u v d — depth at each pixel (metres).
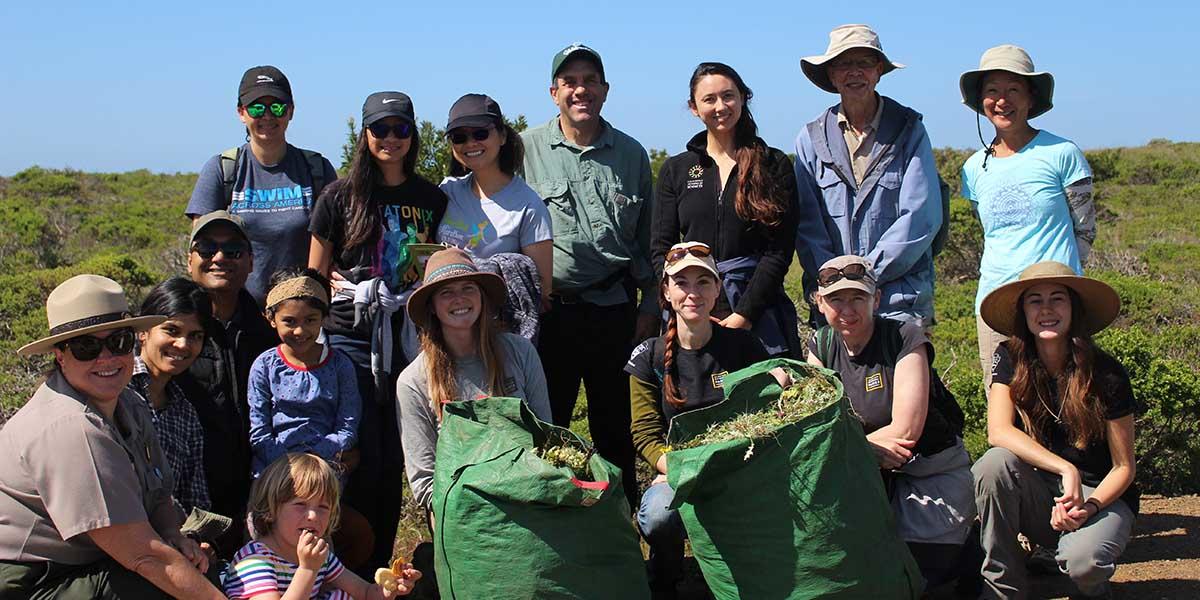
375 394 5.27
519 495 4.20
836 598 4.21
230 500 4.98
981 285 6.02
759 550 4.25
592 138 6.35
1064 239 5.75
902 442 4.75
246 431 5.04
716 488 4.30
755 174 5.55
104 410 4.15
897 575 4.35
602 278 6.25
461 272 4.80
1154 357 7.05
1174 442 6.70
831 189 5.92
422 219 5.63
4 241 22.66
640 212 6.45
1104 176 38.00
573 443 4.53
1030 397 4.84
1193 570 5.25
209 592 4.09
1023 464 4.79
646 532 5.02
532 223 5.77
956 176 25.09
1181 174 36.66
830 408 4.24
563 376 6.34
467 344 4.98
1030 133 5.93
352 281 5.49
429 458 4.87
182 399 4.85
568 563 4.24
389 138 5.40
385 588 4.32
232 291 5.22
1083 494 4.72
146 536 4.06
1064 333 4.77
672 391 4.99
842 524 4.20
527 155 6.43
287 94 6.00
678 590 5.37
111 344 4.01
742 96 5.71
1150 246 21.45
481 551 4.27
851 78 5.78
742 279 5.68
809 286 6.11
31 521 4.00
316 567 4.22
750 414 4.57
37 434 3.96
